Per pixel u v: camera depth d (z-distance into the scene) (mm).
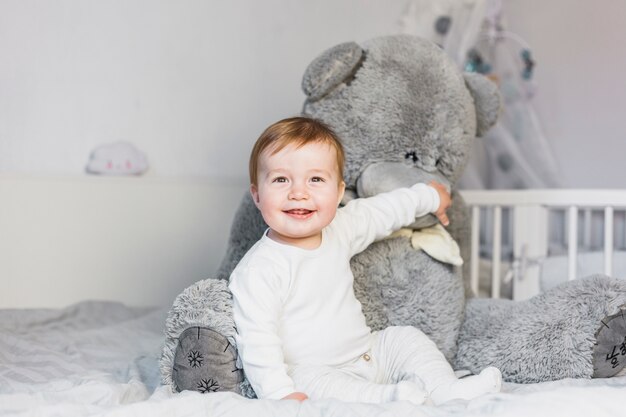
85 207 2418
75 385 1361
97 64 2496
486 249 2863
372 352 1358
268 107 2713
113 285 2453
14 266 2342
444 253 1537
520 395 1030
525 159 2766
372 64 1593
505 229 3039
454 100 1587
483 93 1694
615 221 2840
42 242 2371
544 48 3037
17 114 2400
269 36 2707
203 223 2561
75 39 2467
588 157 2908
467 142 1618
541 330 1396
